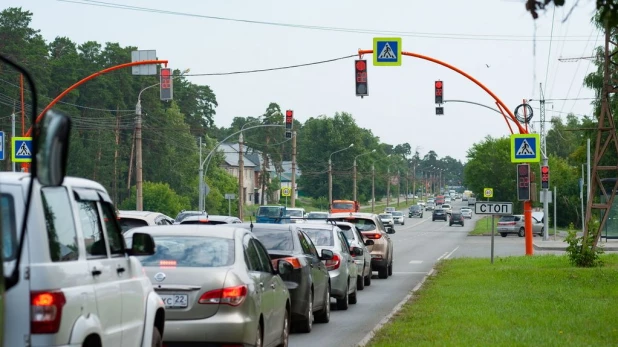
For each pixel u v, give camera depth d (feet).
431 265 185.88
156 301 45.27
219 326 51.37
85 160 417.08
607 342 64.59
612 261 158.40
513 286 112.47
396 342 66.49
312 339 74.64
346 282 98.37
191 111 632.79
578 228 496.23
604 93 144.77
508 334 68.28
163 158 495.41
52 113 28.27
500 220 369.91
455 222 531.50
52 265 32.81
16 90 357.82
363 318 91.45
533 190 177.06
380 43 160.25
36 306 31.86
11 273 31.42
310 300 77.87
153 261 53.57
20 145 173.17
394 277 152.25
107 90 449.89
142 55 172.14
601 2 45.88
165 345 51.44
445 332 71.26
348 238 122.42
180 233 56.08
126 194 470.80
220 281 52.13
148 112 488.02
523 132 171.83
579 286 111.34
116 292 39.52
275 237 77.82
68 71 427.33
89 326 35.17
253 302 53.47
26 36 385.29
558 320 77.46
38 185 33.09
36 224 32.50
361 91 162.71
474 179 545.85
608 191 294.66
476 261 169.99
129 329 41.34
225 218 117.08
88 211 38.68
